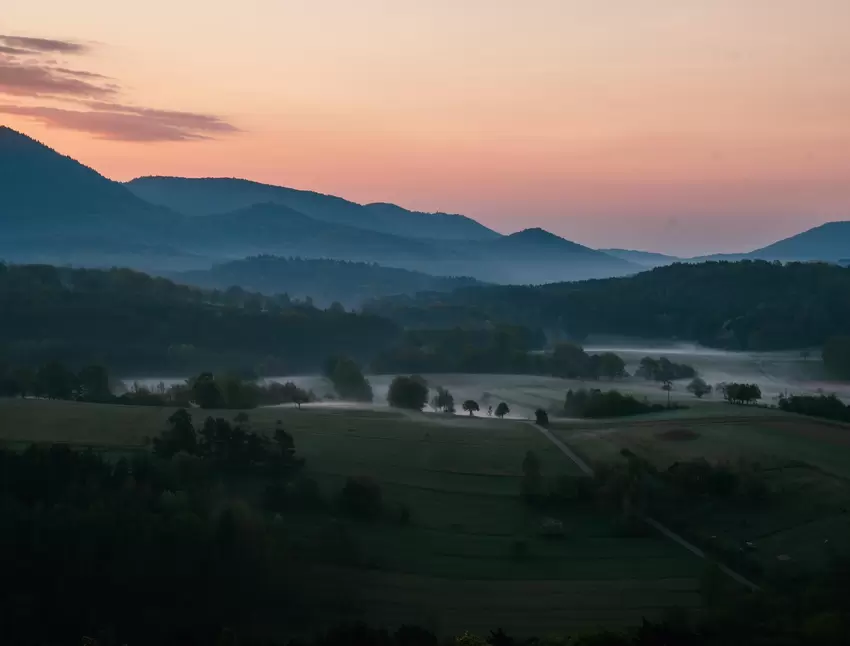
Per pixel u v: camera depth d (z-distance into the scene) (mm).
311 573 76062
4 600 68188
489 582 76250
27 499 82500
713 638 61969
